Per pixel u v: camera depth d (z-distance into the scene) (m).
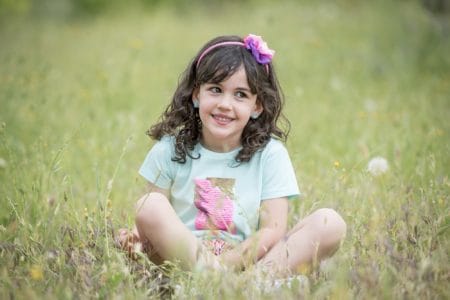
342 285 2.34
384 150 4.56
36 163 3.92
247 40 3.11
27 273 2.69
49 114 5.62
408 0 11.04
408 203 3.23
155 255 2.88
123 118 5.49
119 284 2.49
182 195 3.14
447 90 6.91
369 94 6.86
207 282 2.48
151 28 11.73
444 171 3.82
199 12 15.84
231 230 3.04
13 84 5.71
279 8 11.96
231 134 3.13
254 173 3.15
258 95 3.12
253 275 2.53
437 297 2.42
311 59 8.39
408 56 8.39
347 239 3.02
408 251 2.76
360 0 12.28
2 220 3.50
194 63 3.17
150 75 7.71
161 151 3.20
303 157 4.49
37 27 13.35
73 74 7.71
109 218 3.16
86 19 17.97
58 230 3.05
